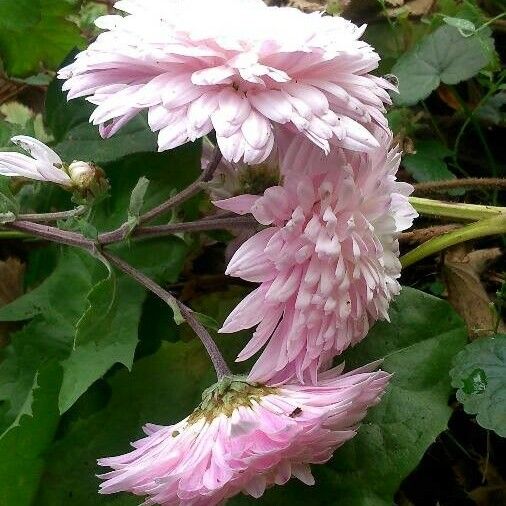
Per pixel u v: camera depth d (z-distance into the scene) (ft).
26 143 0.70
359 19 0.96
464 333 0.74
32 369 0.79
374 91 0.60
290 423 0.54
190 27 0.56
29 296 0.81
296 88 0.57
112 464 0.61
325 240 0.58
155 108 0.56
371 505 0.69
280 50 0.55
